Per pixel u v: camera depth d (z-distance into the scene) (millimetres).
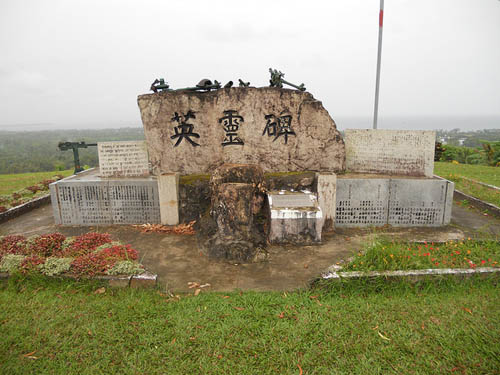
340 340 3104
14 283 4039
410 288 3947
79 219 6738
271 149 6777
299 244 5453
